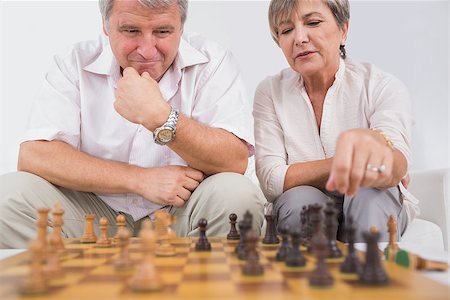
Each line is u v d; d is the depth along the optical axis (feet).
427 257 4.99
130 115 6.93
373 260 3.73
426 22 13.60
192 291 3.48
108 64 8.19
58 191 7.45
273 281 3.81
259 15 13.21
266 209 8.76
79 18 13.19
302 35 7.70
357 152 5.15
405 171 6.56
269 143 8.39
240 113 7.82
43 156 7.42
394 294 3.38
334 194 7.80
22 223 6.93
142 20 7.07
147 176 7.23
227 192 6.93
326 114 8.22
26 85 13.03
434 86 13.61
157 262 4.71
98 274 4.10
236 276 4.01
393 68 13.56
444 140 13.58
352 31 13.41
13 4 12.96
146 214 7.88
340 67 8.22
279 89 8.75
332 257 4.81
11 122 12.98
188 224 7.34
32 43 13.07
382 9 13.46
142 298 3.29
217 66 8.37
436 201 10.07
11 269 4.37
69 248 5.70
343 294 3.38
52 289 3.56
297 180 7.58
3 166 12.89
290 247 4.83
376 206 6.54
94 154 8.18
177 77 8.19
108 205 8.00
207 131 7.21
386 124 7.42
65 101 8.02
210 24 13.26
